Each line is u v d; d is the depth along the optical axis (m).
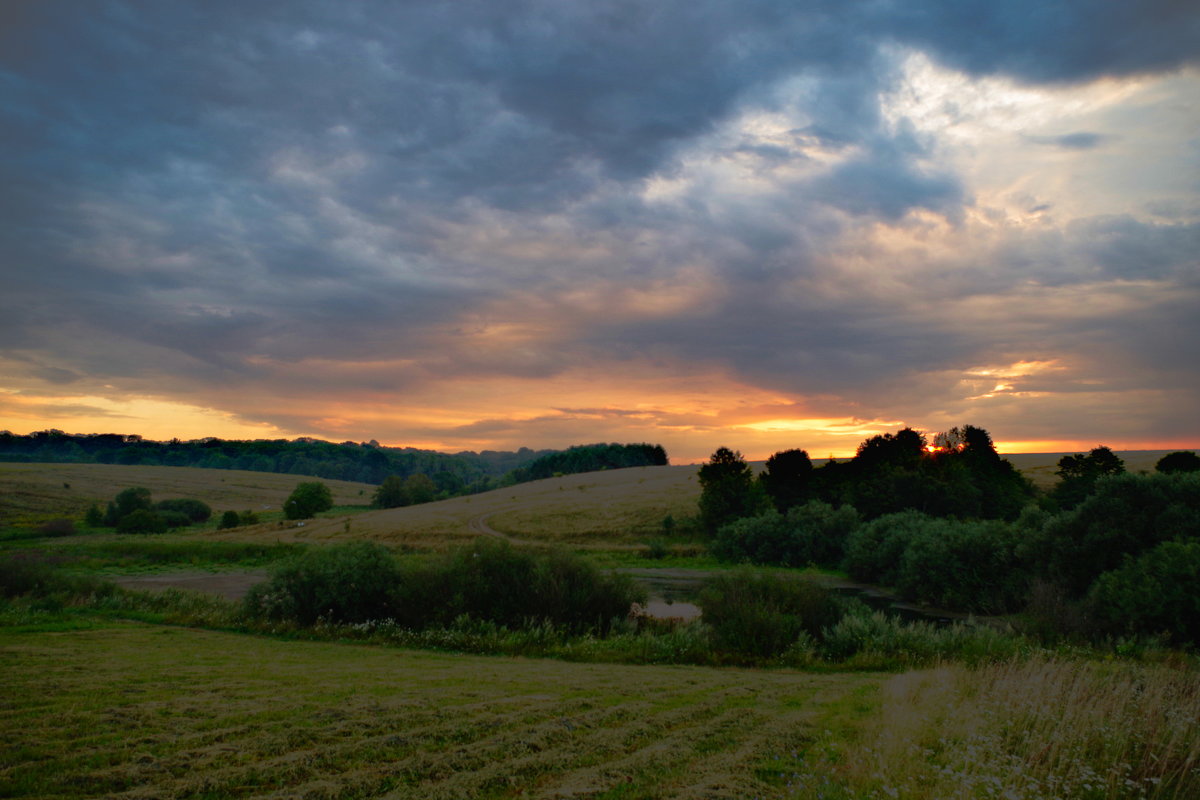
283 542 69.62
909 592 39.00
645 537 72.88
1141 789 5.95
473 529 79.31
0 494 116.62
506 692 11.29
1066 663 11.23
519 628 21.42
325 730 8.29
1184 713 7.82
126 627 21.25
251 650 17.41
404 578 23.62
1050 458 111.69
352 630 21.80
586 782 6.71
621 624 22.31
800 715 9.71
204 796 6.17
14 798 5.96
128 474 157.25
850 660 17.27
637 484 112.81
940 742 7.52
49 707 9.14
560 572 23.52
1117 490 28.81
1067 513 30.48
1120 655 16.88
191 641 18.72
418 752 7.58
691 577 48.41
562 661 17.62
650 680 13.46
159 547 62.41
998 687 9.44
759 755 7.63
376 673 13.57
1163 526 26.28
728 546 60.84
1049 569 29.17
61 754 7.16
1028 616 26.02
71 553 60.53
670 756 7.60
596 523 79.38
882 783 6.28
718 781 6.68
